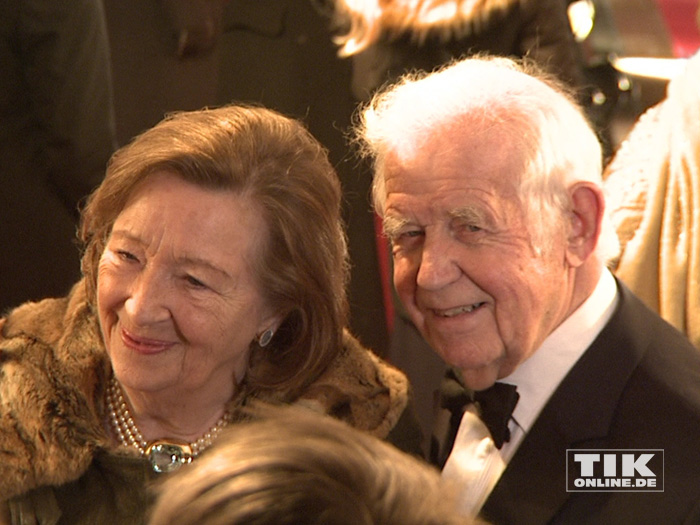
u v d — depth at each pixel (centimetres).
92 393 164
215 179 153
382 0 298
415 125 158
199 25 318
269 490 78
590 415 160
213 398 167
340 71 317
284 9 323
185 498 79
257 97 322
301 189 158
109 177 158
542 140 156
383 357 307
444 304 159
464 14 295
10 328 167
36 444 158
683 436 155
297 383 168
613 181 206
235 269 156
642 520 152
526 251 155
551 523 159
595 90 353
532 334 159
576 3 368
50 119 302
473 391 177
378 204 168
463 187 153
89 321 166
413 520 78
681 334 170
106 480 163
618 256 198
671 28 373
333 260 165
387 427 175
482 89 158
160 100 323
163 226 153
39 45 296
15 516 160
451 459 178
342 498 77
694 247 191
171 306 154
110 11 316
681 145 196
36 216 309
